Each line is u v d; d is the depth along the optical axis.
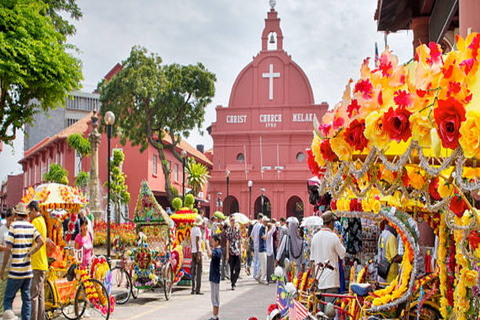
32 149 59.72
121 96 39.06
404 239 5.65
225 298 13.48
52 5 20.33
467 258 4.47
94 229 26.27
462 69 3.32
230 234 15.52
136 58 39.31
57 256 9.53
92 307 9.58
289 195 51.81
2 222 12.47
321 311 7.09
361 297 6.22
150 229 13.81
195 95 42.91
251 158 53.88
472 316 4.81
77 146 41.34
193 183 46.16
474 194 4.79
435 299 5.88
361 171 4.41
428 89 3.60
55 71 16.67
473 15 6.33
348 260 9.80
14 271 8.25
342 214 6.94
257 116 54.56
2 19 15.59
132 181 45.16
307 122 53.59
